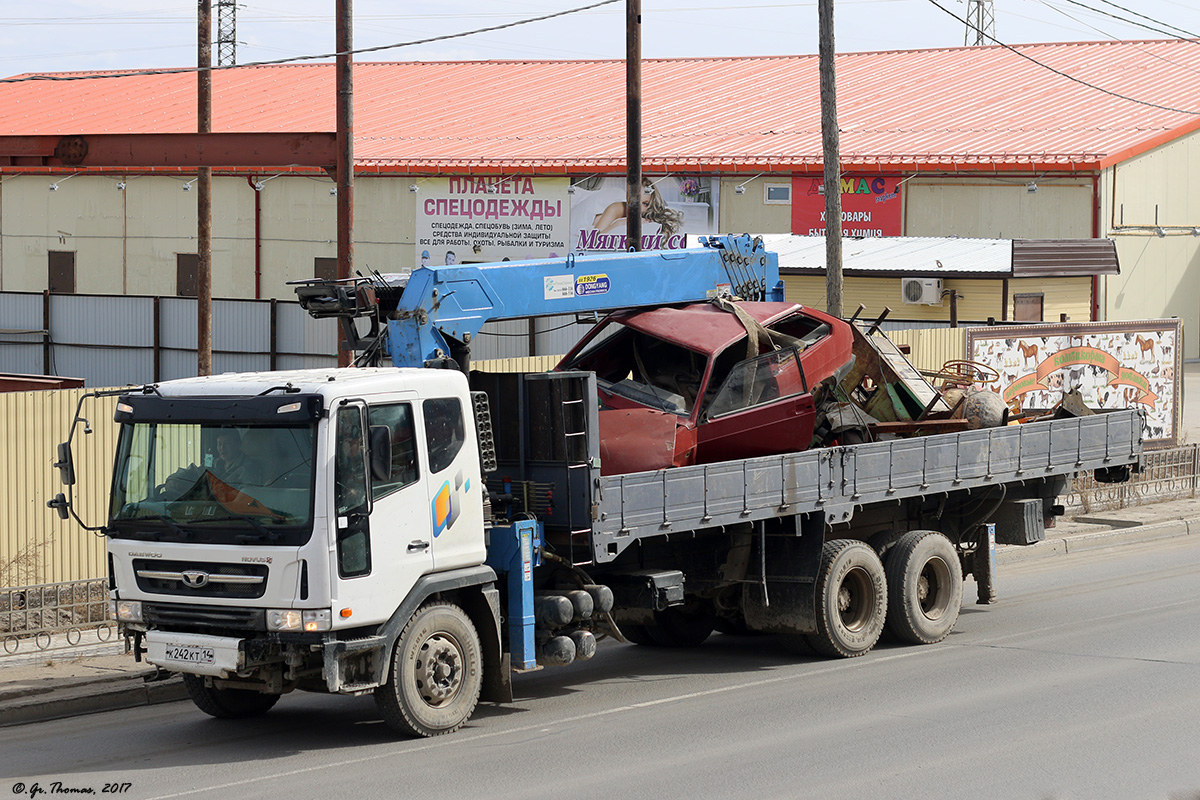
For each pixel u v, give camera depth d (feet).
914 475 46.98
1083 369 89.56
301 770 32.12
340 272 64.23
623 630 49.75
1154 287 143.43
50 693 40.06
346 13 63.31
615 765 31.81
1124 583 57.62
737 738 34.17
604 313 47.93
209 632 34.12
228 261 165.37
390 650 34.09
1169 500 80.89
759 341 46.29
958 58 172.35
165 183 167.53
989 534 52.26
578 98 176.45
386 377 34.42
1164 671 40.73
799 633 45.27
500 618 37.83
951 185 133.39
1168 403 94.48
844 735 34.12
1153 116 142.61
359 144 165.78
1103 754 31.73
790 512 42.98
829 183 71.92
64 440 54.60
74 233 174.29
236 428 33.71
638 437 41.88
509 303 41.93
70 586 48.91
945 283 112.57
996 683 39.91
